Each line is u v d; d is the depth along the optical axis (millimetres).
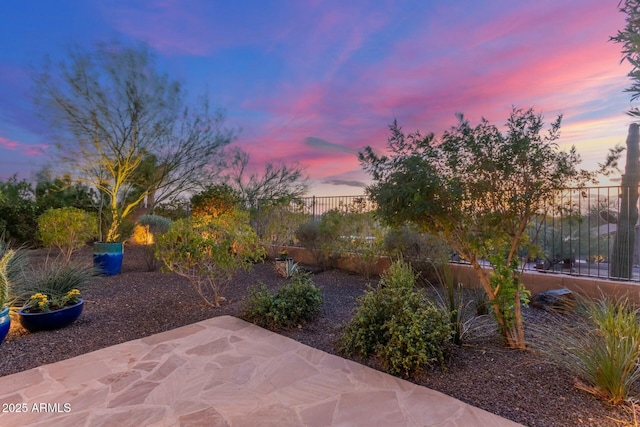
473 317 4281
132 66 9758
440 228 3592
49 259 8062
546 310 4762
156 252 5133
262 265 9258
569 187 3201
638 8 2141
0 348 3631
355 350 3551
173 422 2334
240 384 2893
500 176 3184
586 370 2729
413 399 2637
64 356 3473
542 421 2305
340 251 8258
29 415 2410
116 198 10508
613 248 5289
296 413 2447
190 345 3766
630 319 2832
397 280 4793
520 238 3576
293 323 4434
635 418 2303
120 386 2842
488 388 2752
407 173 3334
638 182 5773
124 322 4570
